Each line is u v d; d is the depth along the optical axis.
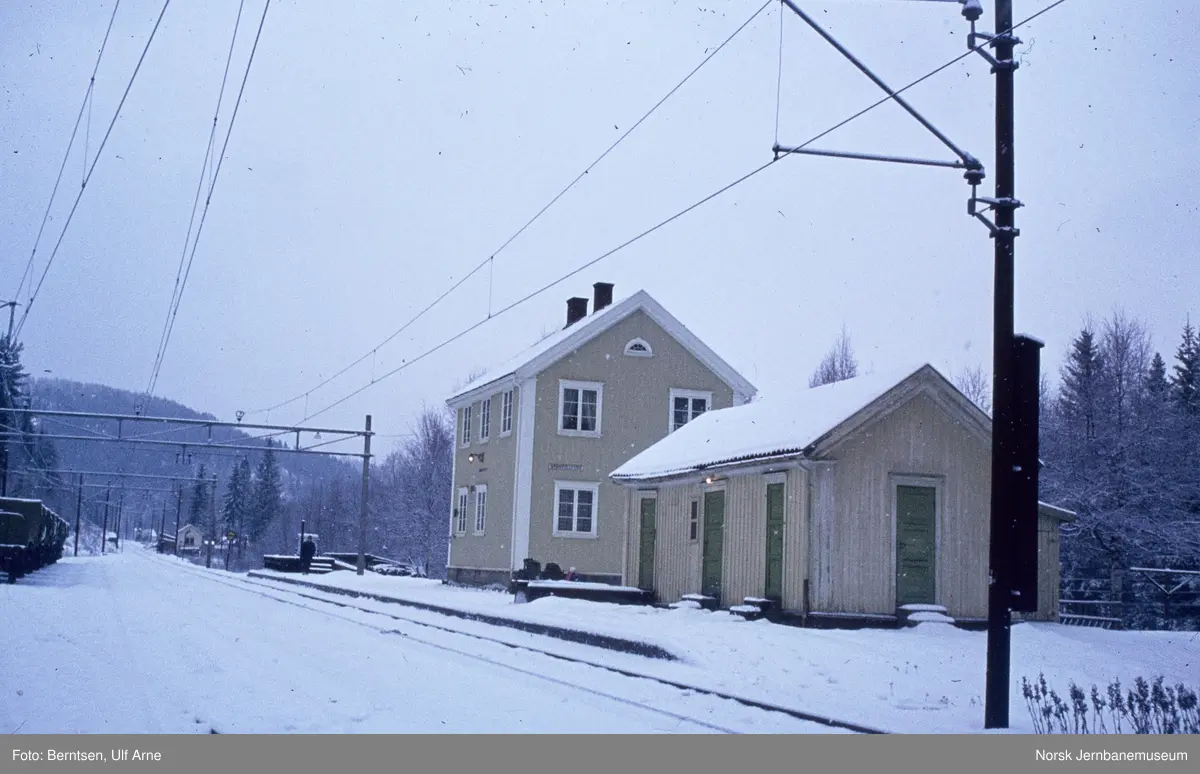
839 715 10.62
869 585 20.19
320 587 39.59
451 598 29.78
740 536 22.50
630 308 37.44
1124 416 40.59
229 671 12.91
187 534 138.12
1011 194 11.20
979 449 21.41
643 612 22.92
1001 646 10.45
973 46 11.28
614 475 28.78
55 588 31.59
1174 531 34.78
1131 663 16.00
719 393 38.41
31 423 66.38
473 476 41.34
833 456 20.20
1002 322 11.04
